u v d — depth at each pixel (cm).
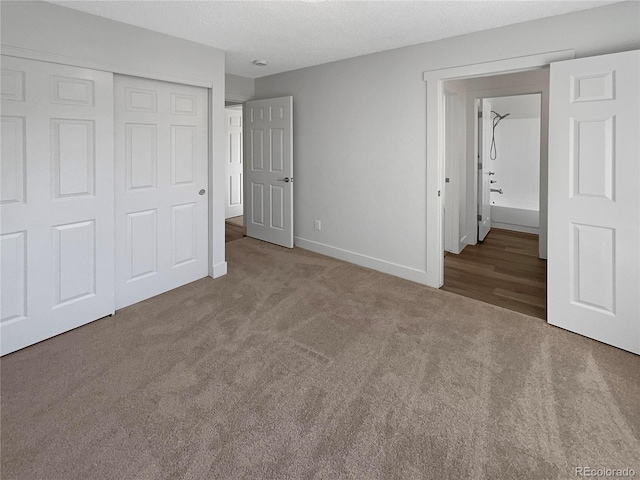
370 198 392
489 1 238
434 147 334
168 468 146
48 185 240
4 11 213
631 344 230
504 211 618
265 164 492
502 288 348
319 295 327
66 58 241
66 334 254
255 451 155
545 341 247
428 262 352
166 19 268
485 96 462
